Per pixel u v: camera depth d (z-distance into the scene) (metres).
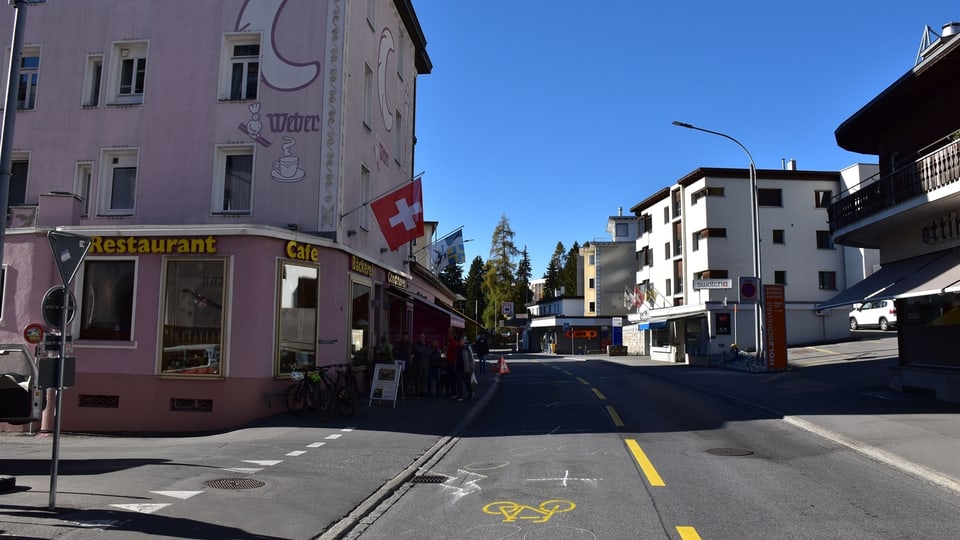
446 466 9.59
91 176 18.36
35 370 8.97
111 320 14.57
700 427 12.62
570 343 71.44
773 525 6.32
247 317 14.09
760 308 27.75
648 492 7.66
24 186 19.05
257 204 17.39
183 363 14.16
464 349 18.19
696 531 6.15
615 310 71.31
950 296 16.33
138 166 18.02
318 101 17.62
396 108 24.55
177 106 18.09
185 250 14.29
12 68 9.17
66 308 6.84
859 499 7.30
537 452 10.39
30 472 8.66
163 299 14.33
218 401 13.87
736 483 8.07
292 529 6.36
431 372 19.45
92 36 18.80
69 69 18.84
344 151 17.66
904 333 18.25
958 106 16.17
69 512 6.54
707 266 43.53
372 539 6.21
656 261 53.75
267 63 17.89
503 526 6.50
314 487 8.02
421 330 28.25
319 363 15.75
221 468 9.05
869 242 21.80
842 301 18.98
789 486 7.91
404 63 26.14
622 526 6.36
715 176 44.16
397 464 9.59
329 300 16.42
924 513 6.72
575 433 12.19
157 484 7.93
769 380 22.28
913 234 18.31
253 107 17.78
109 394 14.26
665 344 49.62
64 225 16.12
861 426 11.90
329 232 17.08
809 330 43.19
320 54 17.80
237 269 14.20
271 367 14.35
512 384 24.62
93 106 18.53
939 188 15.06
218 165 17.88
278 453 10.31
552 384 23.98
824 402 15.60
